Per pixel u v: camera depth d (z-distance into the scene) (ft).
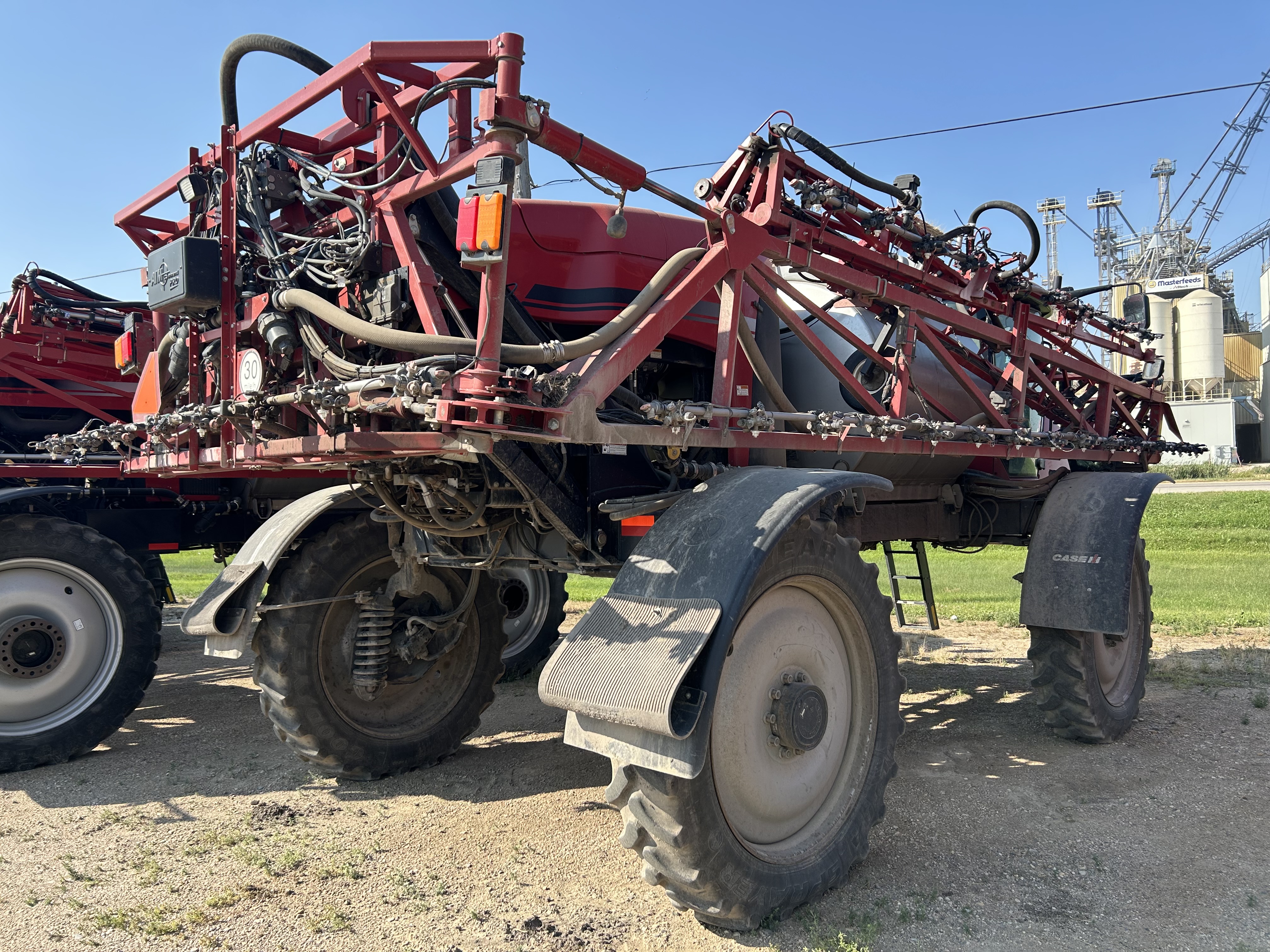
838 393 14.67
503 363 8.64
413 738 13.84
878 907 9.18
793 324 11.61
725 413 9.91
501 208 7.78
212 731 16.60
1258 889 9.52
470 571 14.71
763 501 9.05
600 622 8.46
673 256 11.18
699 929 8.72
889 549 25.46
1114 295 131.85
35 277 18.66
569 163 8.85
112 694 15.19
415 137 8.93
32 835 11.32
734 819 8.66
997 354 16.89
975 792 12.67
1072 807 12.03
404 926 8.77
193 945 8.41
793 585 9.50
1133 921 8.85
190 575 42.70
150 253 11.87
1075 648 14.58
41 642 14.87
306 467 11.37
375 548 13.70
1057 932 8.62
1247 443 156.46
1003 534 18.29
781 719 9.07
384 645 13.32
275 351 9.75
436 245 10.65
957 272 14.55
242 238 10.96
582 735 8.08
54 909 9.18
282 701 12.67
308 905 9.23
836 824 9.74
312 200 11.12
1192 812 11.75
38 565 14.97
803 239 11.79
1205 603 30.35
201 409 10.50
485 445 8.14
